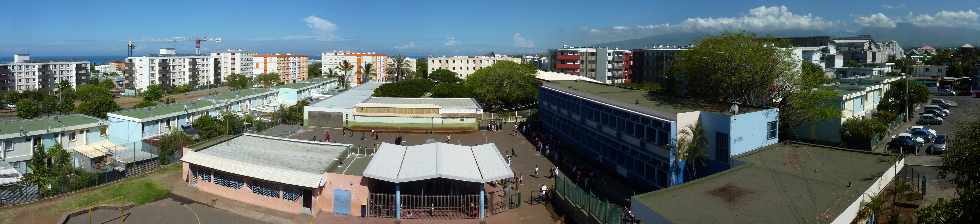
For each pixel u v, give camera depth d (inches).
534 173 2370.8
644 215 1269.7
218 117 3462.1
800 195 1322.6
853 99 3176.7
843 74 5497.1
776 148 1882.4
